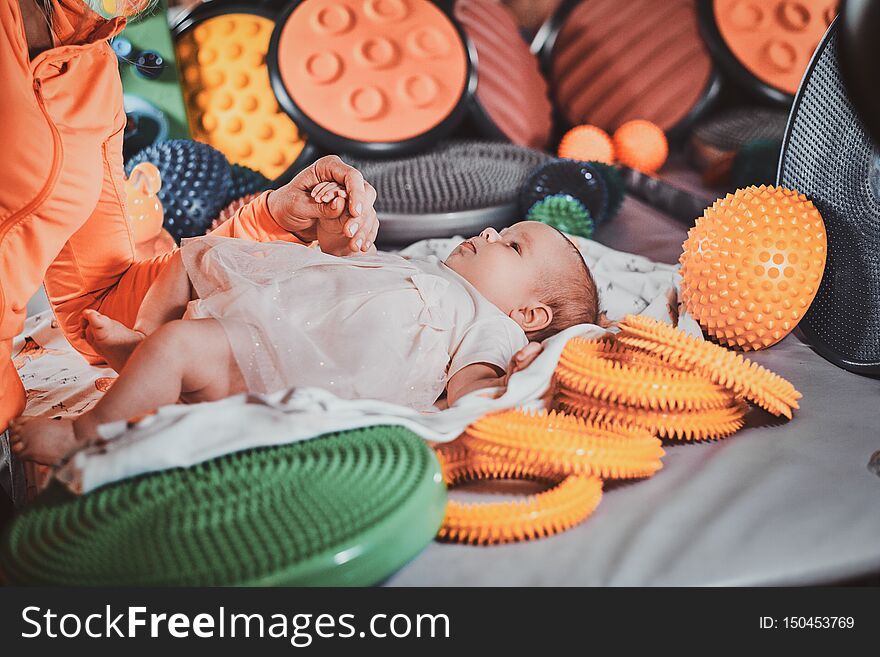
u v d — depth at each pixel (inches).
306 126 78.5
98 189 38.0
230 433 31.4
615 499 34.4
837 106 45.4
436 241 64.4
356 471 30.4
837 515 32.4
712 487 34.9
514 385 37.6
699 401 37.1
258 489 29.3
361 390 38.4
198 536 26.9
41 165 34.2
